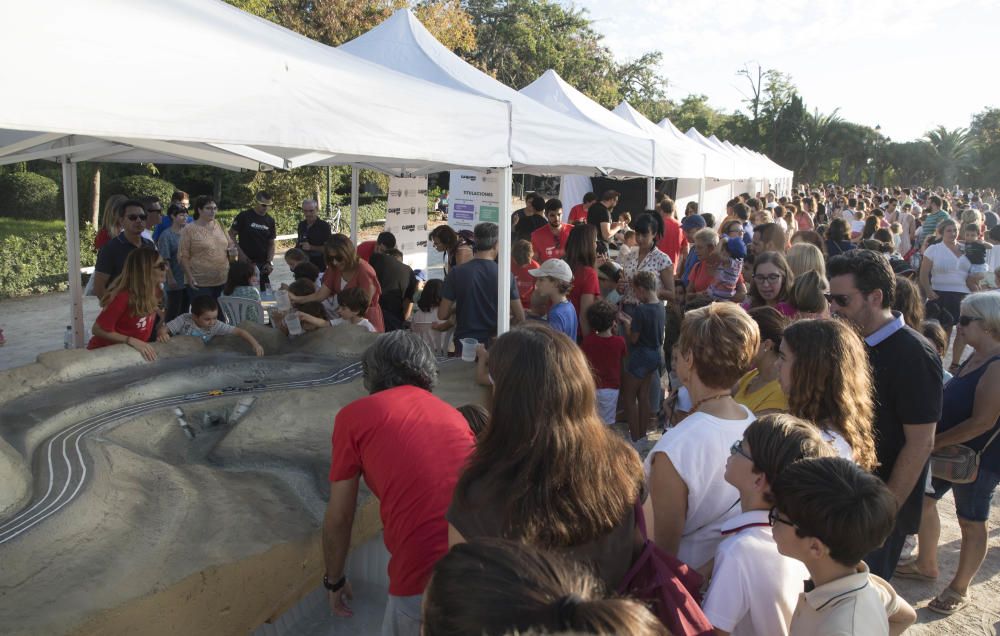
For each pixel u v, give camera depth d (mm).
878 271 2512
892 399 2498
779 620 1701
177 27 2438
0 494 2221
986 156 65188
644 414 5648
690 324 2094
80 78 2068
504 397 1553
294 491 2623
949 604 3418
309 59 3072
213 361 4133
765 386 2746
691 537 2010
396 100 3482
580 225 5836
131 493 2439
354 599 2666
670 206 8945
